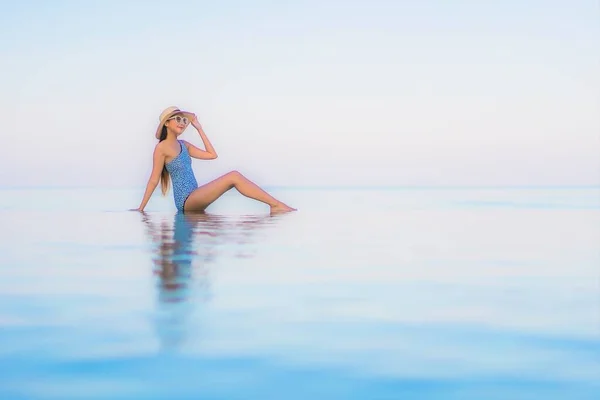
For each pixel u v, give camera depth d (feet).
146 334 6.19
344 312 7.18
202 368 5.24
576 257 11.78
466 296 8.13
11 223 19.19
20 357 5.50
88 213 23.95
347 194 52.85
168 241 13.83
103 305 7.41
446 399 4.66
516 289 8.61
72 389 4.79
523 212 25.34
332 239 14.48
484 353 5.69
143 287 8.52
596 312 7.25
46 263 10.76
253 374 5.12
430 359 5.52
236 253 11.88
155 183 23.84
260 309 7.26
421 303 7.68
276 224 18.24
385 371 5.21
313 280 9.14
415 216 22.63
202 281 8.97
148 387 4.83
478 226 18.44
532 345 5.94
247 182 23.39
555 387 4.87
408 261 11.14
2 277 9.36
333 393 4.75
